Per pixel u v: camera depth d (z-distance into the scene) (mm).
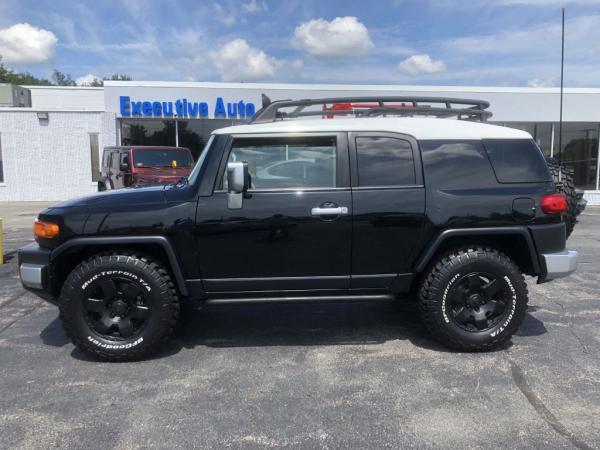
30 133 18938
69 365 3990
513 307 4109
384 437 2918
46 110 18828
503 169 4164
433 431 2980
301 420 3117
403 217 4035
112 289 3973
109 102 17859
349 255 4078
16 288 6406
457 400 3359
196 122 18516
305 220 3990
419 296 4207
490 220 4047
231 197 3953
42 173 19188
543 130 19000
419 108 4484
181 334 4703
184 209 3967
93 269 3918
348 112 4445
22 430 3012
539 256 4141
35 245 4230
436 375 3750
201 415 3186
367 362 4008
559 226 4160
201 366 3959
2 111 18672
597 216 15008
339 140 4098
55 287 4109
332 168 4098
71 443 2873
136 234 3951
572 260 4164
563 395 3420
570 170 4641
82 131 19156
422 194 4051
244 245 4012
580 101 18719
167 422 3102
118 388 3574
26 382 3676
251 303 4168
